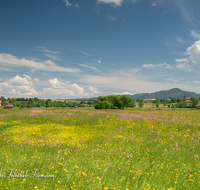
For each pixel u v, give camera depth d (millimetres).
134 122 18672
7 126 17375
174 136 11711
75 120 21125
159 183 4680
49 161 6168
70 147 9211
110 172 5172
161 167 5781
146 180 4766
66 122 19766
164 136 11930
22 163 5965
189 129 14281
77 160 6539
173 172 5555
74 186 4219
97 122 19391
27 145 9625
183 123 17266
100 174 5043
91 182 4441
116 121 19656
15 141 10602
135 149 8516
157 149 8516
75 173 5047
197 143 9742
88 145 9648
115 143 10078
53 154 7773
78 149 8680
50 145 9641
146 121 19203
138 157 7207
